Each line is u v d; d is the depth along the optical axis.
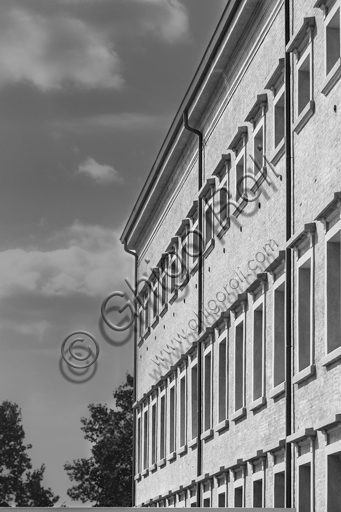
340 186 24.78
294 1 29.67
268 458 30.53
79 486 91.56
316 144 26.95
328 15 26.28
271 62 32.03
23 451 91.44
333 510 24.44
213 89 40.19
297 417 27.64
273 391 29.69
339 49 26.33
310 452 26.09
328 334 25.19
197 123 43.66
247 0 33.06
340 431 24.14
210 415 39.78
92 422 93.38
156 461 52.81
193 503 42.88
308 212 27.45
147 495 55.19
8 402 90.81
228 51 36.88
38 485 91.25
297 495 27.12
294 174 29.02
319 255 26.22
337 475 24.59
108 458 92.56
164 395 51.31
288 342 28.53
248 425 33.28
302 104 28.88
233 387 35.84
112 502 92.25
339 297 25.33
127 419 94.00
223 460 36.81
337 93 25.33
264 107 32.91
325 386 25.34
